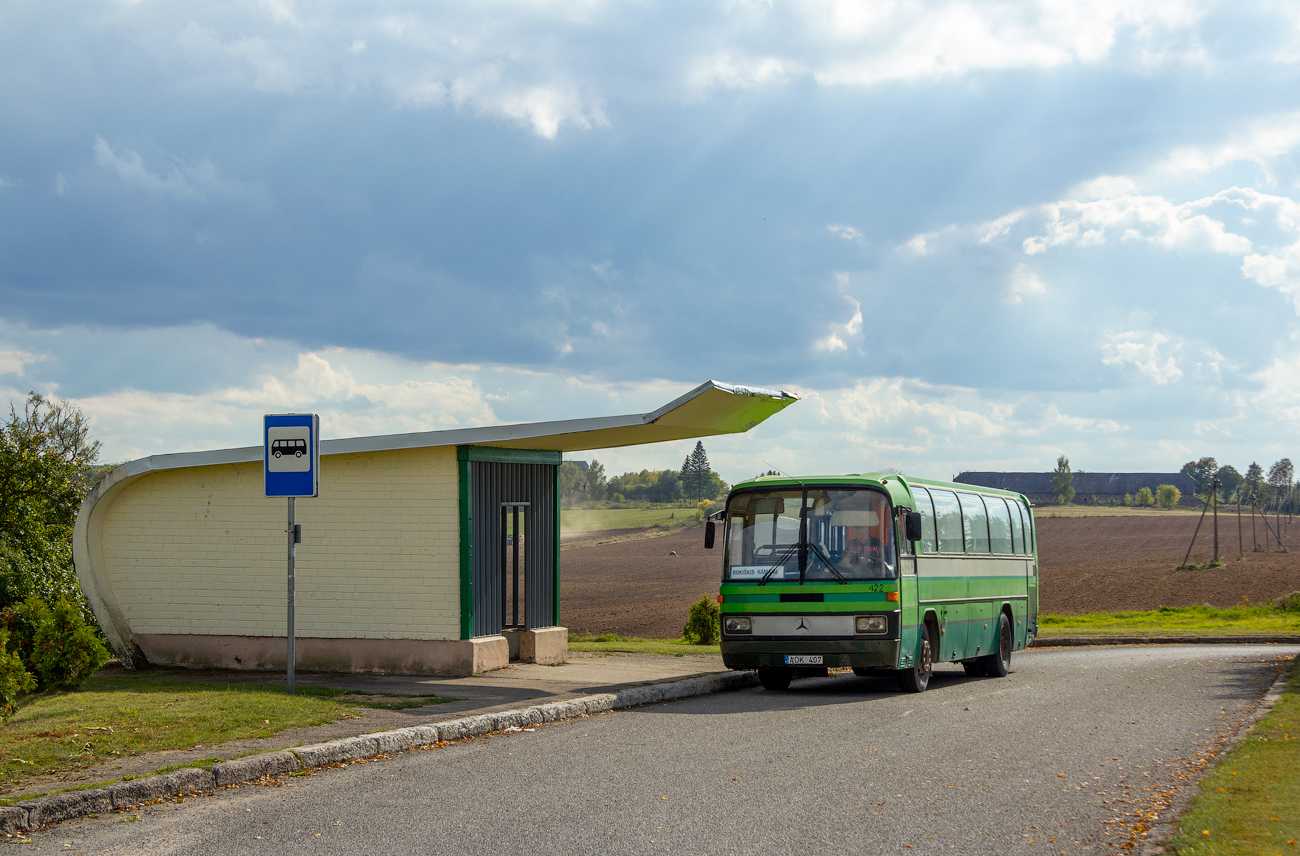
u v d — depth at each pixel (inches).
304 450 506.9
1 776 326.0
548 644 711.1
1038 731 456.8
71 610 517.7
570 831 282.7
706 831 283.0
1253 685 642.8
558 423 622.2
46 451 888.9
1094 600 2348.7
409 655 642.2
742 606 623.8
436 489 644.1
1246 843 256.1
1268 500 7780.5
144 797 315.9
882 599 605.6
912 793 329.1
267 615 663.8
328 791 331.3
